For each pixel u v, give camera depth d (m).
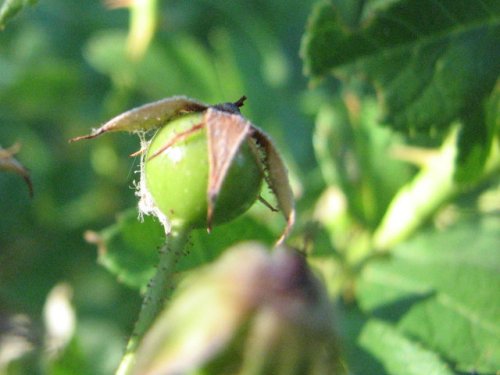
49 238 0.16
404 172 0.13
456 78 0.10
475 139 0.11
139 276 0.11
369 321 0.11
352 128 0.13
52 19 0.17
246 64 0.15
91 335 0.15
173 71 0.15
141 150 0.09
